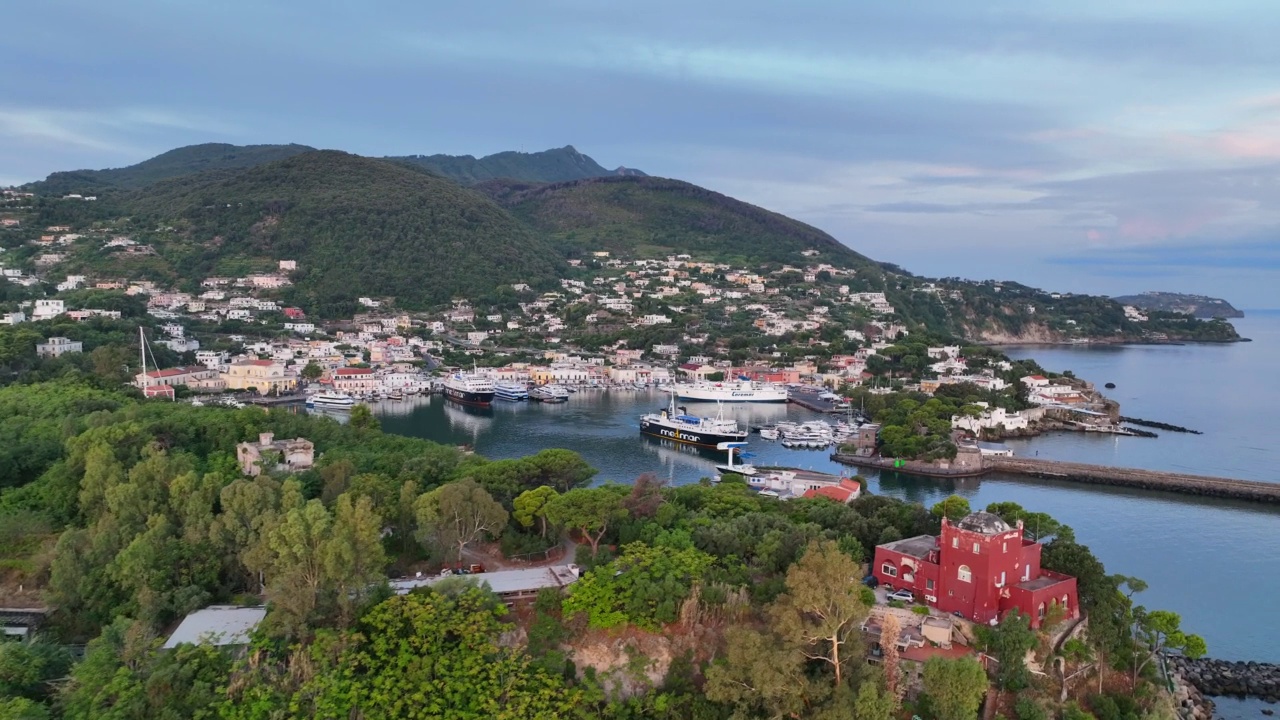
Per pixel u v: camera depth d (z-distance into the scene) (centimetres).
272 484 13025
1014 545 10744
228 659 9525
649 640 10400
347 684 9194
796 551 11831
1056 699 9988
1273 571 16950
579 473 16612
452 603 10162
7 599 11612
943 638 10256
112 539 11656
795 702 8981
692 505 14712
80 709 8750
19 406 19450
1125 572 16838
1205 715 11369
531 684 9512
